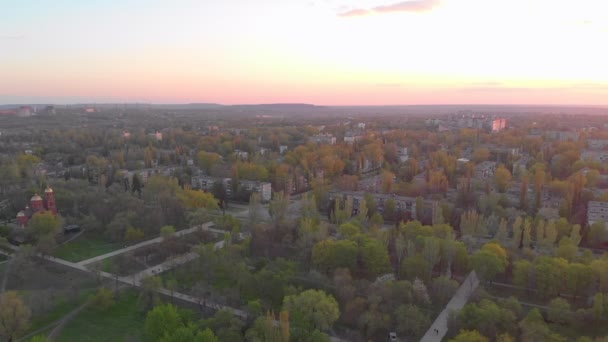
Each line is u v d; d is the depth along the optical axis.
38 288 170.50
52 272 185.88
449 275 169.88
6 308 135.50
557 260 161.00
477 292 157.38
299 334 128.75
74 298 161.00
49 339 138.62
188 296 164.12
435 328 141.12
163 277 179.75
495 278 176.88
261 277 160.50
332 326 143.62
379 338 138.25
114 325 147.25
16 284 173.00
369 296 150.50
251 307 140.38
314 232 199.62
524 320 133.88
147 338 138.62
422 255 173.12
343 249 177.88
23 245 196.62
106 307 154.50
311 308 136.88
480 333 130.50
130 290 169.75
